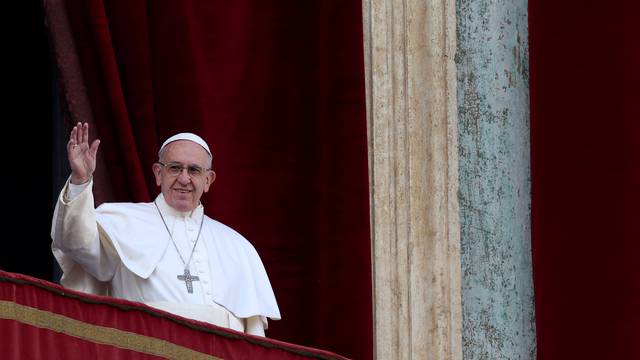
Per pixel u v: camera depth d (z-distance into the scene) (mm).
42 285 22344
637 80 30453
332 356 23719
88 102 27922
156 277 24969
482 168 30531
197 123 28750
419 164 29922
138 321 22812
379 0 30172
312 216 29328
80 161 23906
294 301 29141
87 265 24531
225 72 29250
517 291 30344
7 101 32438
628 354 29844
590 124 30391
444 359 29422
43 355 22109
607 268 30031
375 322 29219
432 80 30203
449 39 30516
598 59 30516
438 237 29719
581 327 29953
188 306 24875
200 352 23047
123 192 27828
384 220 29531
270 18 29750
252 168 29281
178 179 25609
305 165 29531
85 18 28047
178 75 28766
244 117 29328
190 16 29016
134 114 28312
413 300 29359
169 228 25516
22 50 32594
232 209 29016
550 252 30203
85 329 22469
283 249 29281
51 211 32375
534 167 30453
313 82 29672
